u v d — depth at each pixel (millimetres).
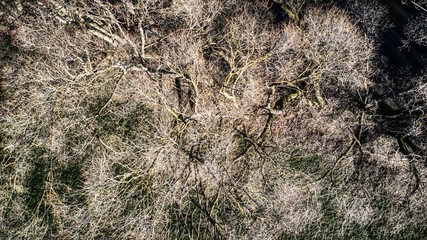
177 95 17719
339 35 16312
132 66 15852
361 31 18016
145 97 17234
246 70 17297
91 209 18109
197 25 16750
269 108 16969
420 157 16656
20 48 17797
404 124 17031
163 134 16266
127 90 18016
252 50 16109
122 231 18141
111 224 18094
